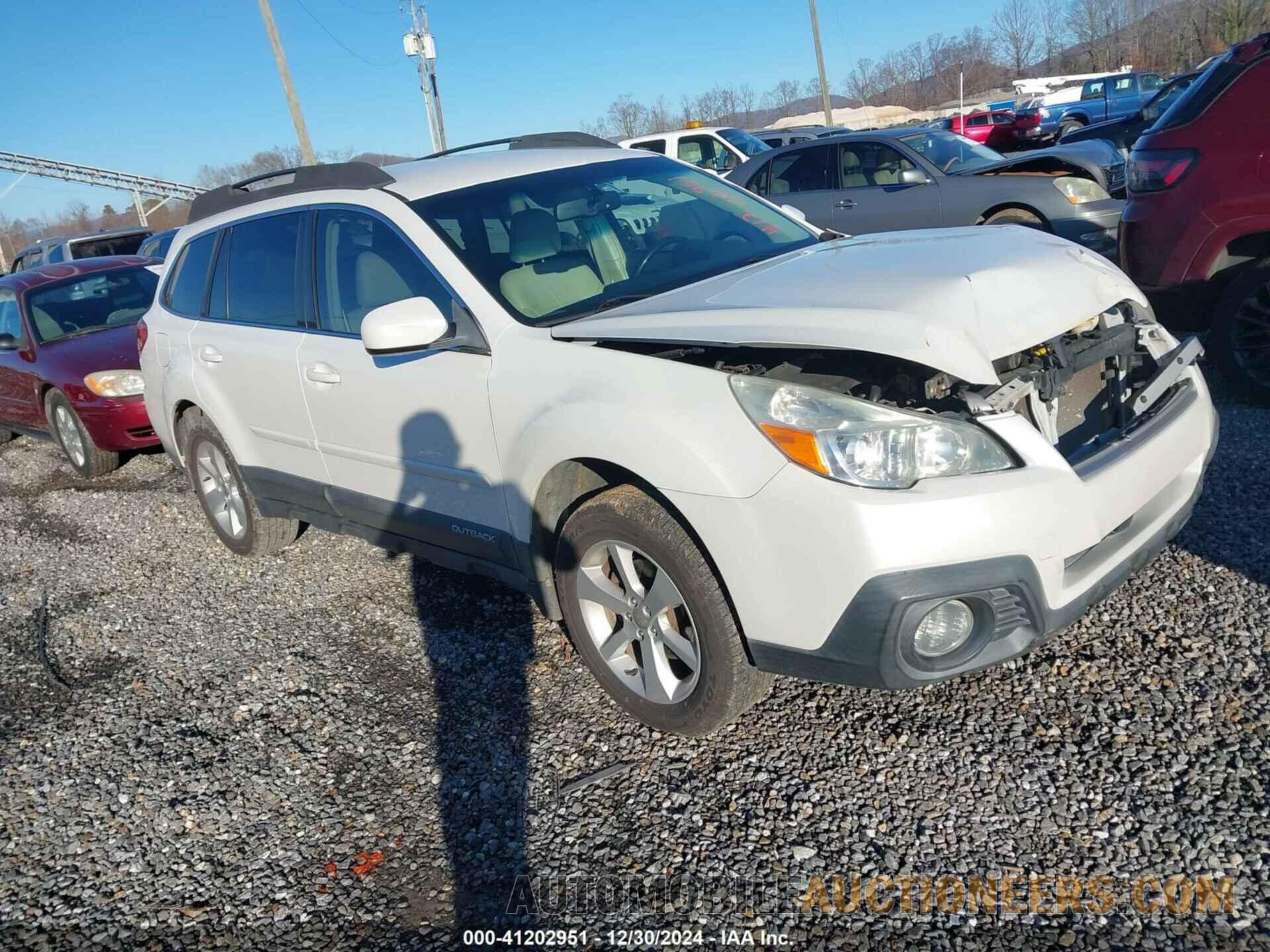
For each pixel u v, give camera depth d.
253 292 4.47
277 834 2.98
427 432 3.53
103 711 3.86
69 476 7.73
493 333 3.29
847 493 2.44
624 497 2.93
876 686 2.55
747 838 2.66
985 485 2.45
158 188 45.91
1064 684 3.06
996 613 2.50
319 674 3.90
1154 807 2.54
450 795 3.04
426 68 29.28
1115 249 8.37
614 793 2.92
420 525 3.79
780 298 2.89
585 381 2.95
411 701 3.60
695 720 2.95
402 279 3.65
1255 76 4.74
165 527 6.04
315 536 5.44
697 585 2.76
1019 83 43.75
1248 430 4.76
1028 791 2.66
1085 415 3.02
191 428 5.09
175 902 2.76
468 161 4.08
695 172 4.38
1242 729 2.74
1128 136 16.77
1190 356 2.97
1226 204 4.84
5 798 3.36
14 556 5.89
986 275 2.84
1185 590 3.44
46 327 7.84
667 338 2.80
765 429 2.56
